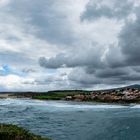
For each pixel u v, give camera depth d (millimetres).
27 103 124250
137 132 33594
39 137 20141
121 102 138375
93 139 30734
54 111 74188
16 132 18781
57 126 42094
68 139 31047
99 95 163250
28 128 39844
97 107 97688
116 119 48469
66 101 158500
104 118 51812
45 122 47531
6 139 18016
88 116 57719
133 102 133875
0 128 19281
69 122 47344
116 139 30141
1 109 79750
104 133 33938
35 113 66625
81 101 157000
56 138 31672
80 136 32875
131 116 54062
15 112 68938
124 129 35969
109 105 114562
